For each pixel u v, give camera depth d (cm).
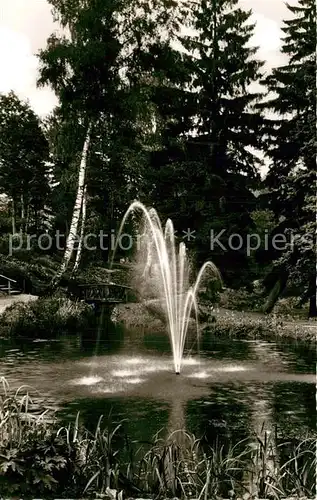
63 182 2769
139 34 2517
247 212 3072
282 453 627
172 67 2616
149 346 1630
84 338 1780
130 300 2686
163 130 2800
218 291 2870
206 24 3008
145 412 830
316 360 1377
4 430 500
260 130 2956
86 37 2442
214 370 1213
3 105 4303
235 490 492
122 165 2828
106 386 1012
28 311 1938
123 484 482
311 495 464
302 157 2383
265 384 1066
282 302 2991
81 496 442
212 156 3048
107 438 560
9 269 2562
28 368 1195
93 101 2506
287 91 2591
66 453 481
